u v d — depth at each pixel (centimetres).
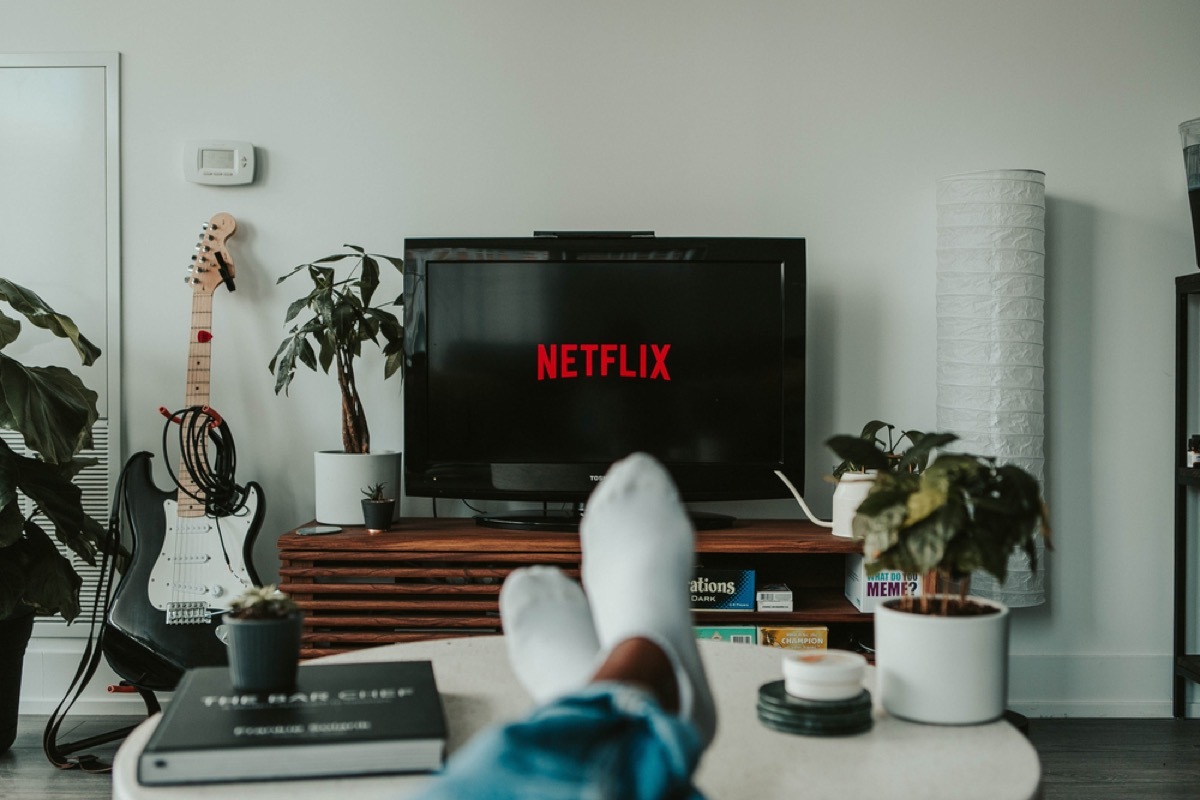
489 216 270
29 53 268
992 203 248
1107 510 271
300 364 271
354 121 269
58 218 269
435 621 234
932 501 95
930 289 269
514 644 93
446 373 256
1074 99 269
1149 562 271
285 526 271
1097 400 270
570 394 256
